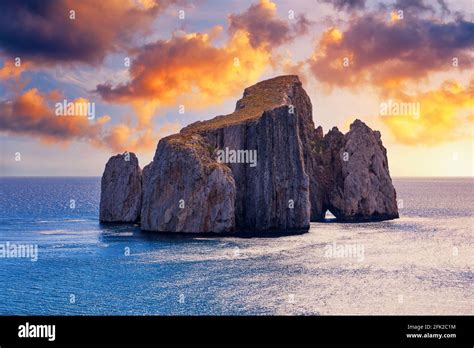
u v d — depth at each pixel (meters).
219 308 81.12
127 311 80.00
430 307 81.75
